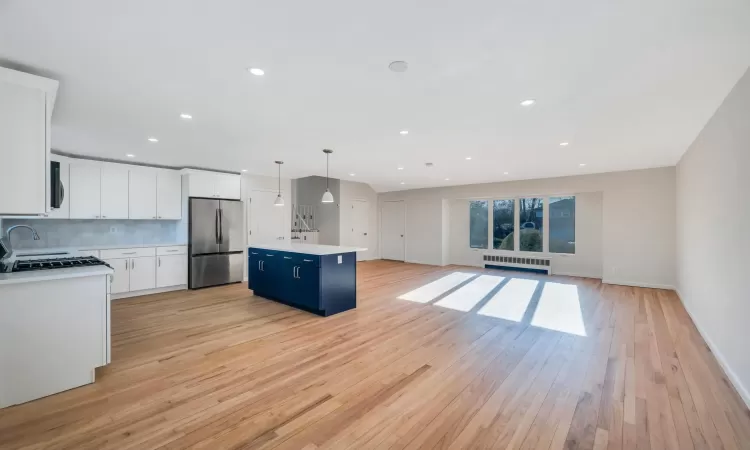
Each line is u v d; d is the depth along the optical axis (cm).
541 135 374
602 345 327
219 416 207
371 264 927
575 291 571
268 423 200
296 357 297
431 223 927
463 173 667
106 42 183
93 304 251
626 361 290
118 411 212
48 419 203
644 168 596
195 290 568
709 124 322
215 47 189
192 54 197
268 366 278
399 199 1002
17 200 212
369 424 199
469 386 246
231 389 240
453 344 329
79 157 486
